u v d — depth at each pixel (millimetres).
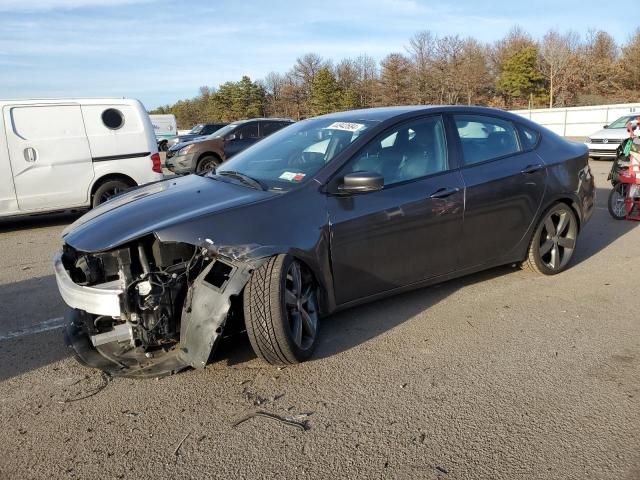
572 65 57000
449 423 2824
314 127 4477
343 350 3650
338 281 3668
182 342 3115
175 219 3238
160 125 32719
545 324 4043
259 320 3135
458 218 4230
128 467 2529
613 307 4363
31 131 8031
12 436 2783
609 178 8086
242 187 3768
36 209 8172
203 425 2842
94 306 3111
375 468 2488
